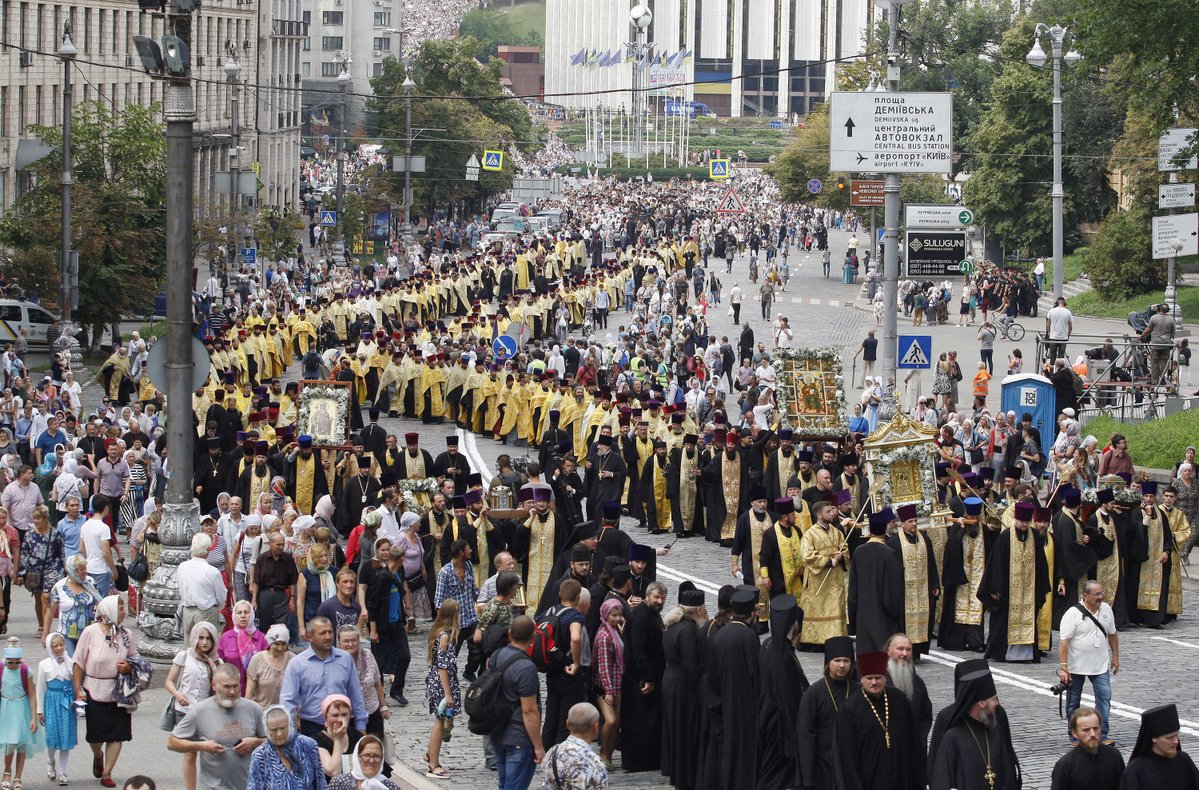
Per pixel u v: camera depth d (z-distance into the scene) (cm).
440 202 14175
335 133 19738
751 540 3161
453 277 8525
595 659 2361
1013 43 10769
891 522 3000
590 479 4119
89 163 7500
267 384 6169
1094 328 8050
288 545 2912
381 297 7769
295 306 7138
